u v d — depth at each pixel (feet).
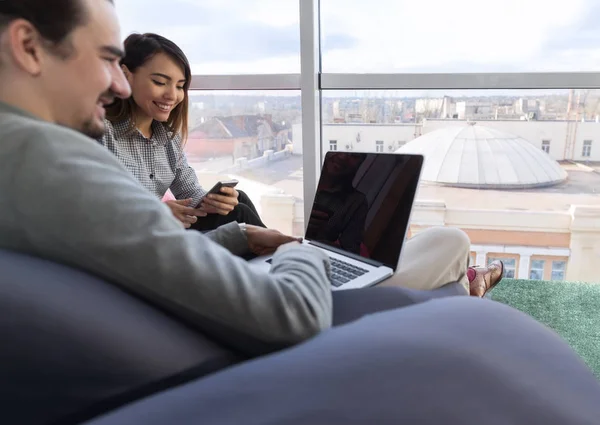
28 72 1.97
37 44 1.95
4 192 1.74
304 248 2.62
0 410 1.40
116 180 1.84
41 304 1.41
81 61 2.06
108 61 2.20
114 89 2.27
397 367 1.26
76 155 1.81
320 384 1.21
